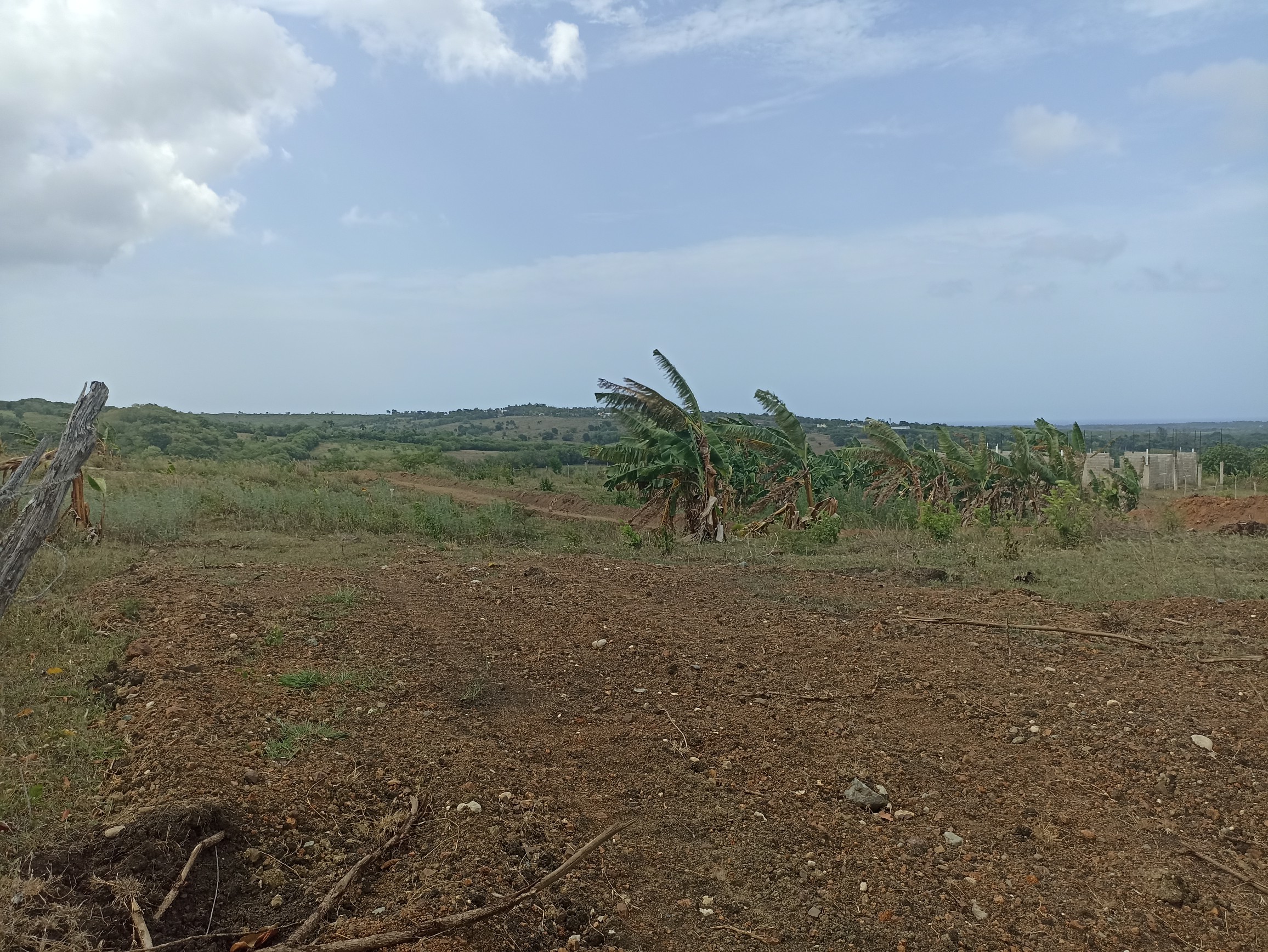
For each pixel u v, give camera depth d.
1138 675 5.71
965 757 4.60
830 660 5.98
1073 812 4.08
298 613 6.49
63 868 3.00
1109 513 16.83
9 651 5.47
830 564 10.17
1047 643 6.41
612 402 15.70
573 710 5.01
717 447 16.62
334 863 3.31
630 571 8.97
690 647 6.17
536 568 8.75
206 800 3.47
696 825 3.83
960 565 10.06
